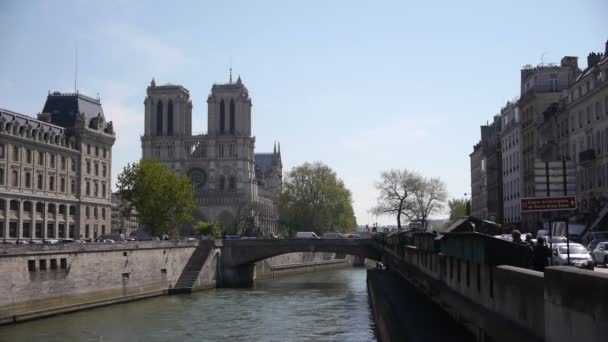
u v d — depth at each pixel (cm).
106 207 14862
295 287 10750
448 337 2728
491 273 2161
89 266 7625
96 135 14388
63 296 7100
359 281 12244
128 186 12850
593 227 6594
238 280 11594
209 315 6962
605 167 6875
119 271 8275
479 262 2202
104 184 14812
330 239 11612
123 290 8344
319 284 11456
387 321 3706
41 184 12556
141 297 8731
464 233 2509
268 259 13575
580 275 1183
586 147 7425
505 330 1842
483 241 2134
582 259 3978
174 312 7206
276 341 5322
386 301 4519
